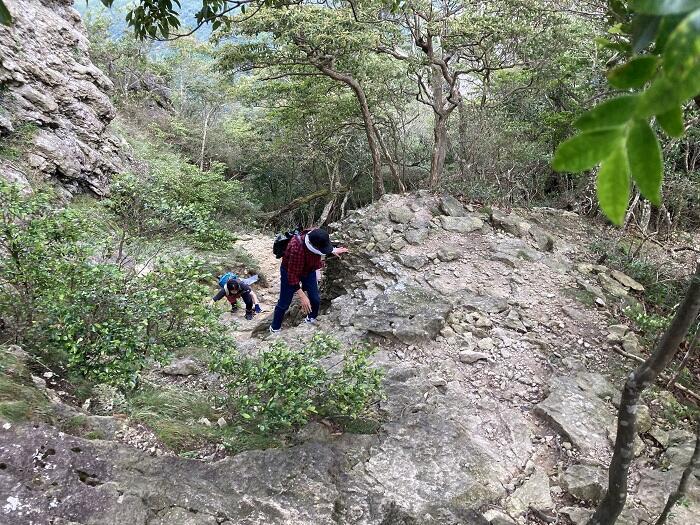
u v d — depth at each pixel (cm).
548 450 385
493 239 701
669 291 623
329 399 353
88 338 349
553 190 1048
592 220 848
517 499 332
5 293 377
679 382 466
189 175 1384
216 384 428
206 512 255
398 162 1228
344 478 309
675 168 839
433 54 951
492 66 966
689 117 560
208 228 569
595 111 60
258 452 308
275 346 375
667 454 375
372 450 341
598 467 364
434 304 535
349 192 1645
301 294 548
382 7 943
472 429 388
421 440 357
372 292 583
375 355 467
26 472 241
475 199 820
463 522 299
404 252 657
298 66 1230
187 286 385
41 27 1203
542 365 475
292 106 1464
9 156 956
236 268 970
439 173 917
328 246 532
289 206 1638
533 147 893
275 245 551
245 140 2047
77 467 254
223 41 1455
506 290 591
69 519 227
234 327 520
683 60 51
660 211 802
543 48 883
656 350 204
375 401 390
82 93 1232
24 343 380
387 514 286
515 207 827
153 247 532
